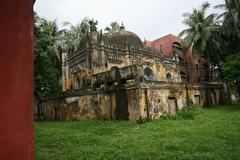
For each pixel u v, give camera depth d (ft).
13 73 6.72
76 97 59.31
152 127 37.50
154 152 21.01
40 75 60.95
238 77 66.03
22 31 7.13
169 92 54.49
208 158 18.28
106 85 52.44
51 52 86.58
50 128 40.75
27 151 6.88
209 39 90.68
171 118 48.57
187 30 96.68
